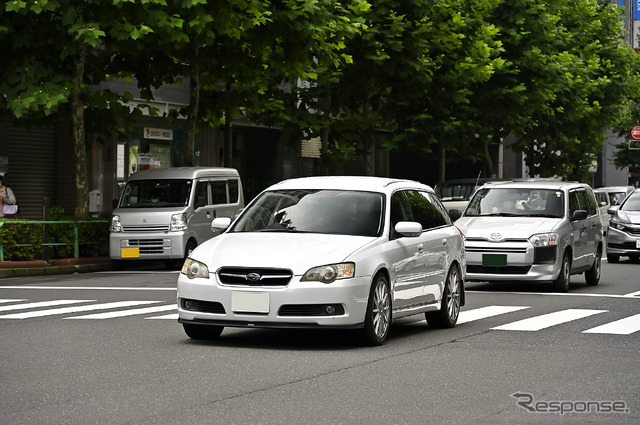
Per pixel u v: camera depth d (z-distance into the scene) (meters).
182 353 23.20
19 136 64.69
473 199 43.38
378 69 68.25
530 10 80.88
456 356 23.02
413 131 73.75
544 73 80.94
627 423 16.05
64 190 68.31
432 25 68.88
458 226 40.59
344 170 100.25
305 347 24.36
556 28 87.25
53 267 50.97
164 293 39.25
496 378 20.08
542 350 24.06
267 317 23.48
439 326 28.78
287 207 26.44
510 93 78.50
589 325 29.16
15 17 49.38
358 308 23.84
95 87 66.88
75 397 17.92
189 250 53.66
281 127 69.94
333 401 17.64
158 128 75.75
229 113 65.19
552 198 42.38
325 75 65.38
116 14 47.75
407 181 28.78
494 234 39.59
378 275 24.73
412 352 23.64
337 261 23.73
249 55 58.03
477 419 16.25
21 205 64.94
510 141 130.00
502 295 38.72
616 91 103.62
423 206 28.59
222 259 24.02
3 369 20.95
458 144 79.75
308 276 23.45
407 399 17.88
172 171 54.94
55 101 49.09
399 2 67.75
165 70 59.94
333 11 56.03
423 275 27.19
